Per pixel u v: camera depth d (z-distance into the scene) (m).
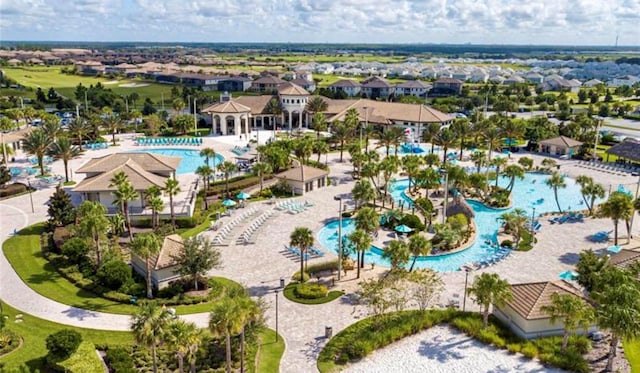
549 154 132.00
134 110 174.38
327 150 117.44
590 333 48.88
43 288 57.47
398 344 48.00
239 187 96.94
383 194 93.56
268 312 52.91
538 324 48.06
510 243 71.06
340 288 58.50
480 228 80.50
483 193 96.69
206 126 166.25
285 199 91.62
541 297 49.75
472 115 166.25
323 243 71.94
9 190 91.75
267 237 73.56
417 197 94.06
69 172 107.75
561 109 198.50
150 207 75.25
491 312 53.62
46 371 42.78
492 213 88.25
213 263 57.12
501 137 122.25
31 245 69.25
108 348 45.62
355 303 55.06
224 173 99.81
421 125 150.00
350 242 65.19
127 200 71.12
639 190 98.75
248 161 118.06
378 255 68.75
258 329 45.25
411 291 56.12
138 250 54.16
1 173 92.88
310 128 164.88
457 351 46.78
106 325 50.09
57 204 74.19
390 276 56.69
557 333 48.69
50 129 112.88
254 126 165.50
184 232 75.31
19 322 50.19
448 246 70.25
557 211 89.00
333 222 80.56
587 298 51.22
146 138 144.50
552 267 63.91
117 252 66.31
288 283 59.25
